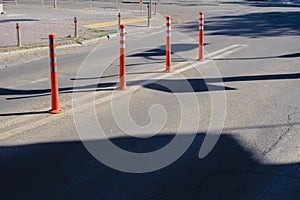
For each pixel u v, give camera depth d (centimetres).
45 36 1658
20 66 1155
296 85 912
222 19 2522
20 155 537
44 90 875
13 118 679
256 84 915
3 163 514
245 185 467
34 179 477
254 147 569
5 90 874
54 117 681
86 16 2488
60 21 2183
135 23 2209
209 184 470
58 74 1027
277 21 2395
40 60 1249
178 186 465
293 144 581
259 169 505
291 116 701
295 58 1239
